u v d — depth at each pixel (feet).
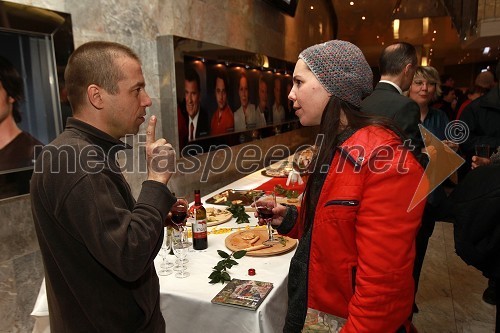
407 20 32.94
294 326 3.51
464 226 4.79
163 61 9.61
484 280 9.73
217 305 4.13
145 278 3.29
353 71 3.12
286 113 18.72
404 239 2.74
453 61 53.06
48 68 6.37
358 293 2.82
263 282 4.49
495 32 17.62
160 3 9.84
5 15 5.63
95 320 3.07
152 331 3.44
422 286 9.49
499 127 8.39
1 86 5.63
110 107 3.09
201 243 5.59
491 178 4.71
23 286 6.42
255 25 16.10
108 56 3.04
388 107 6.01
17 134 5.89
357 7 30.07
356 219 2.93
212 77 11.50
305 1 23.30
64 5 7.09
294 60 21.72
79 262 2.96
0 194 5.70
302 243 3.46
